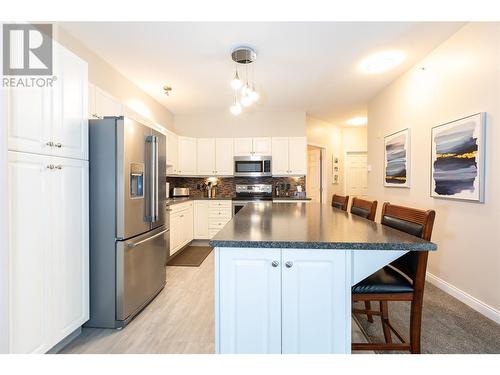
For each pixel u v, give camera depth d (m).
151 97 4.23
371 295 1.35
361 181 6.62
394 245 1.13
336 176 6.46
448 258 2.60
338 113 5.34
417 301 1.34
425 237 1.27
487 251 2.14
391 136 3.68
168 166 4.55
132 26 2.31
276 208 2.65
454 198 2.46
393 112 3.66
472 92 2.27
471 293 2.31
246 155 5.09
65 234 1.74
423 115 2.99
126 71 3.24
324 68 3.21
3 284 1.29
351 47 2.70
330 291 1.19
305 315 1.19
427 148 2.92
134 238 2.19
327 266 1.19
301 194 5.11
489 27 2.10
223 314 1.21
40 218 1.53
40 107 1.54
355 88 3.91
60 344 1.77
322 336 1.19
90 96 2.38
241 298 1.21
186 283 2.97
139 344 1.82
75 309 1.84
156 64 3.06
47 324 1.58
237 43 2.61
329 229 1.46
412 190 3.22
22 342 1.41
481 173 2.15
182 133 5.36
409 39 2.57
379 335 1.91
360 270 1.19
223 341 1.21
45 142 1.57
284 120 5.20
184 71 3.26
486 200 2.14
